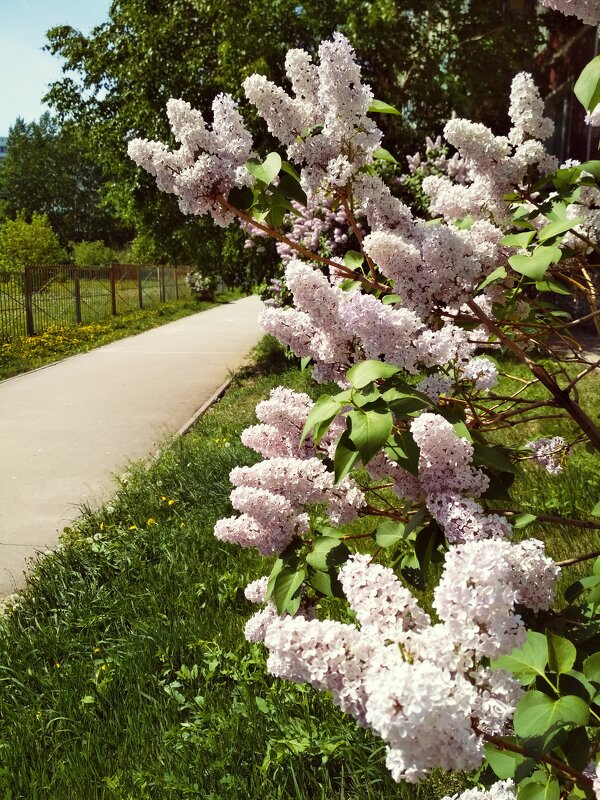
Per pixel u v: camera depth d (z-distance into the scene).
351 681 1.14
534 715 1.23
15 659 3.72
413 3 12.88
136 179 15.88
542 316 3.08
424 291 1.93
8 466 7.54
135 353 16.19
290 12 13.28
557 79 12.71
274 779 2.67
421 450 1.63
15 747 2.98
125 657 3.58
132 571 4.64
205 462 6.40
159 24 15.10
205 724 3.06
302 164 2.27
